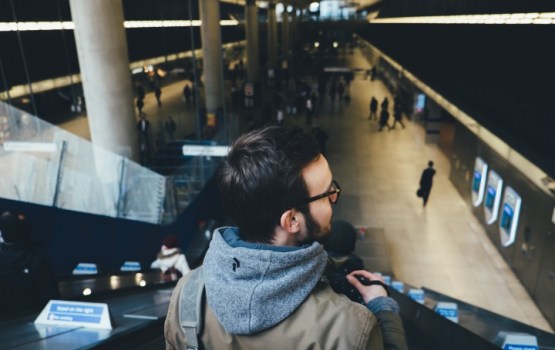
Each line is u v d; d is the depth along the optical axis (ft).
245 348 2.71
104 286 18.43
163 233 34.30
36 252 10.87
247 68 115.03
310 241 2.99
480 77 37.29
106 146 37.09
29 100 53.57
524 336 13.83
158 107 77.66
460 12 46.42
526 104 28.07
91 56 35.35
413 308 11.43
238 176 2.83
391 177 56.29
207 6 73.26
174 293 3.17
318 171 2.88
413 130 77.10
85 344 7.08
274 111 88.79
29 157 29.63
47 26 56.44
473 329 17.85
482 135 41.47
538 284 31.73
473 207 46.29
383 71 132.26
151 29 78.74
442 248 40.14
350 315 2.57
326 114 89.66
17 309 10.33
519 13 30.19
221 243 2.85
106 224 29.32
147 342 8.59
